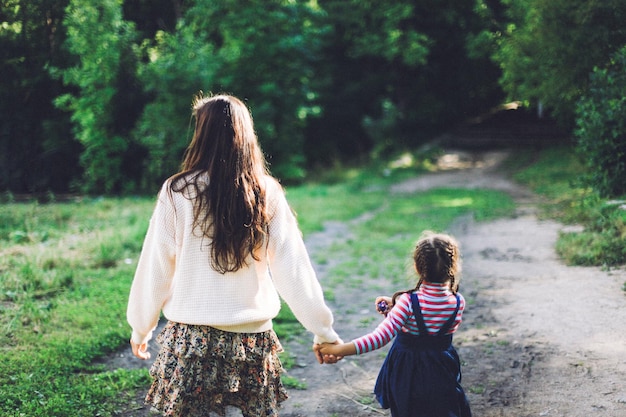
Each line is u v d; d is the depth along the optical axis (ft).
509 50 49.85
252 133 9.02
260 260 8.71
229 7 56.29
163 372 8.46
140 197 51.83
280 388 9.12
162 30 57.67
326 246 31.09
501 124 88.99
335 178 64.34
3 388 13.47
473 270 25.25
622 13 38.70
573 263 24.53
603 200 34.40
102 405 13.21
